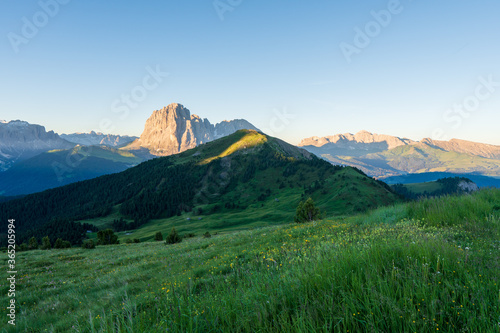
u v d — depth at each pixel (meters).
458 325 2.79
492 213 8.77
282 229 18.70
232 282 6.45
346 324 2.97
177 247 23.69
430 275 3.62
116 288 10.79
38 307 9.83
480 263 3.82
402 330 2.79
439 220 9.30
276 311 3.56
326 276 4.08
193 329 3.57
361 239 7.04
